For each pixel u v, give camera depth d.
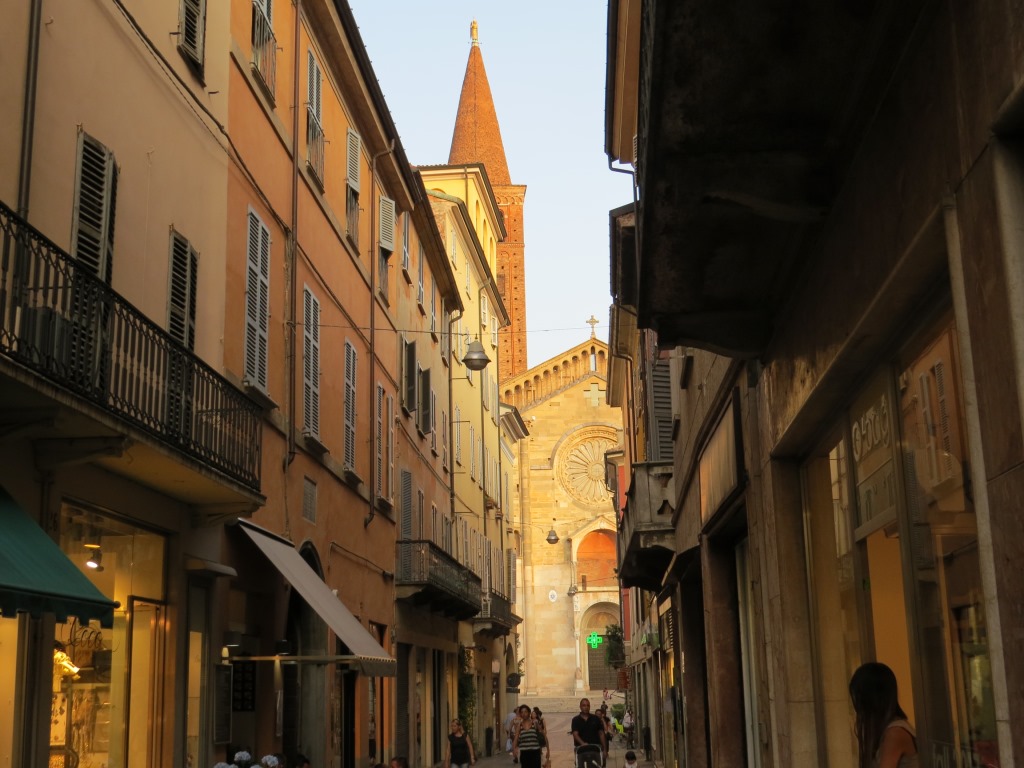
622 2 13.55
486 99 102.38
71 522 10.66
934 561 5.57
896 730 5.05
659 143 6.36
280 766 14.13
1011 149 3.83
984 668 4.89
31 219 9.70
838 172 6.35
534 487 80.81
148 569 12.42
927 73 4.62
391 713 26.42
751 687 12.42
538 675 78.75
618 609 80.88
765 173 6.52
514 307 98.25
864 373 6.71
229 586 14.89
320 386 19.92
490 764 39.81
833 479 7.82
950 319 5.12
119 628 11.61
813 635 8.45
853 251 6.00
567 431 81.00
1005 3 3.71
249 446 13.70
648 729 39.34
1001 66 3.76
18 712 9.45
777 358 8.56
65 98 10.42
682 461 16.88
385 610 25.89
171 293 12.84
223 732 14.20
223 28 15.09
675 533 19.12
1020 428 3.71
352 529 22.36
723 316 8.88
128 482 11.79
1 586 7.22
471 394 44.62
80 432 9.74
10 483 9.45
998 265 3.86
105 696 11.23
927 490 5.64
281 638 17.16
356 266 23.30
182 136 13.41
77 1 10.71
